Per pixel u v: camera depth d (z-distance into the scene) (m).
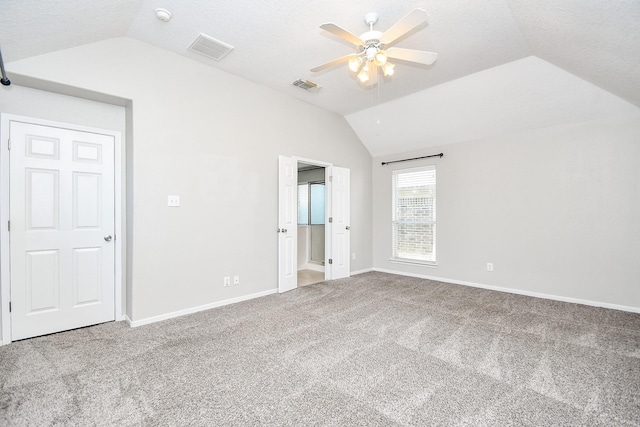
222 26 2.67
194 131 3.32
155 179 3.03
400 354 2.36
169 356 2.30
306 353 2.37
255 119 3.90
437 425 1.57
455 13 2.46
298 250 5.96
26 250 2.60
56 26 2.19
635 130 3.36
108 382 1.95
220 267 3.55
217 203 3.52
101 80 2.71
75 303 2.85
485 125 4.27
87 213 2.90
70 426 1.55
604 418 1.62
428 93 4.13
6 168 2.51
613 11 1.89
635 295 3.36
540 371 2.10
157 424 1.57
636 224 3.36
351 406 1.72
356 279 5.04
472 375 2.05
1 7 1.79
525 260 4.11
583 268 3.68
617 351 2.39
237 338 2.64
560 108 3.64
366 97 4.37
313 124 4.69
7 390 1.85
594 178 3.61
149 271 2.99
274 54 3.17
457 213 4.75
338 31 2.07
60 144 2.76
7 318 2.52
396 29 2.06
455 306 3.57
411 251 5.40
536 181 4.02
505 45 2.97
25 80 2.46
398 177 5.60
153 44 2.99
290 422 1.59
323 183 6.19
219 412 1.67
